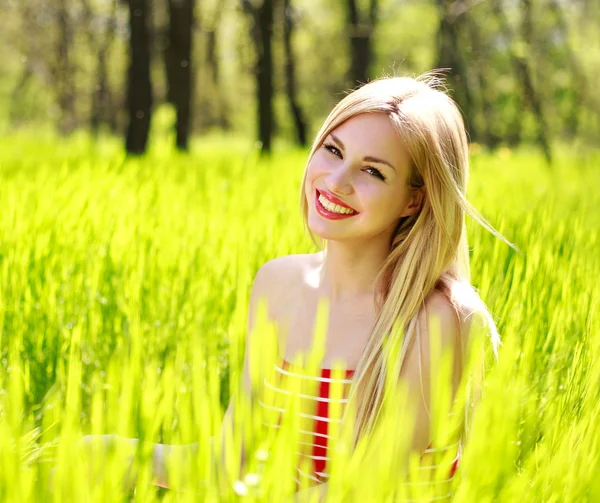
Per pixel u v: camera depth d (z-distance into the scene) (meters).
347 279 2.37
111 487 1.37
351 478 1.42
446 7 19.81
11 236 3.85
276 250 3.90
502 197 7.17
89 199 4.84
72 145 16.30
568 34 19.14
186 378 2.86
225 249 4.09
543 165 15.62
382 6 35.00
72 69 33.44
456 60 19.77
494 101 20.95
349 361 2.28
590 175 13.20
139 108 18.19
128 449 1.44
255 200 6.43
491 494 1.48
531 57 19.09
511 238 4.31
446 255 2.25
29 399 2.77
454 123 2.29
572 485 1.74
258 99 23.39
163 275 3.78
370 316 2.32
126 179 6.10
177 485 1.44
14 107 39.41
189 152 18.95
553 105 19.78
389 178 2.24
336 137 2.29
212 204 5.79
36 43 31.66
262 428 1.54
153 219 4.70
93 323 3.25
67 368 3.03
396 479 1.48
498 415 1.49
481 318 2.28
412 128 2.21
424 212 2.26
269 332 1.45
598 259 4.73
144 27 18.27
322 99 42.78
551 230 4.86
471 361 1.64
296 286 2.49
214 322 3.48
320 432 2.19
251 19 25.84
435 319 1.48
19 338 3.11
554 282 3.71
